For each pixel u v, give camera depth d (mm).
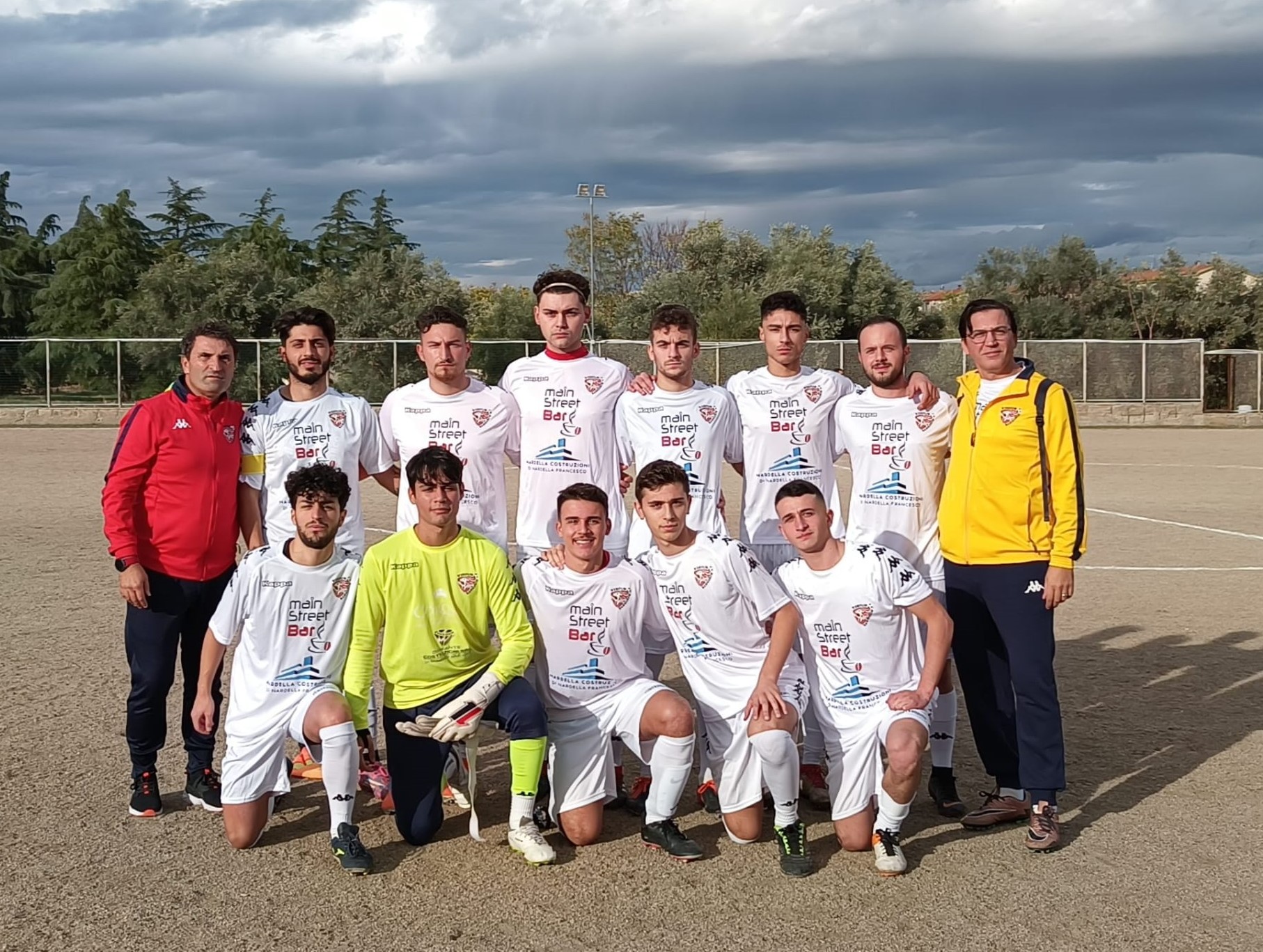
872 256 43344
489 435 5754
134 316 39219
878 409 5574
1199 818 5043
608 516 5062
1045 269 45781
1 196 56062
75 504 15531
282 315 5570
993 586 4965
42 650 7828
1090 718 6523
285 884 4391
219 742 6059
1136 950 3846
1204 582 10578
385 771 5273
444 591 4766
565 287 5762
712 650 5000
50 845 4719
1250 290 44219
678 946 3883
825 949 3863
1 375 32031
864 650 4832
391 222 58094
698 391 5824
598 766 4816
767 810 5281
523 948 3871
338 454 5590
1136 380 32781
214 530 5238
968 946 3873
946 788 5262
